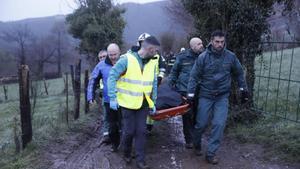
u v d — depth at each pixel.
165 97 7.29
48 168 6.74
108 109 7.49
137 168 6.61
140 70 6.30
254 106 9.45
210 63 6.61
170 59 21.38
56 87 25.16
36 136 8.29
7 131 10.83
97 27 21.20
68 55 54.91
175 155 7.38
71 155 7.54
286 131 7.82
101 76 7.68
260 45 8.84
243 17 8.49
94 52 21.86
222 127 6.69
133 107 6.30
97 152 7.73
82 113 11.70
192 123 7.70
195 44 7.67
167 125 9.96
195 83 6.77
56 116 11.32
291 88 12.78
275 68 17.81
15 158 7.19
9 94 23.17
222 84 6.68
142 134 6.48
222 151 7.49
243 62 8.84
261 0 8.80
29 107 7.67
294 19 10.30
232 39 8.71
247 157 7.06
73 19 22.14
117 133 7.57
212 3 8.66
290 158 6.75
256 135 7.97
